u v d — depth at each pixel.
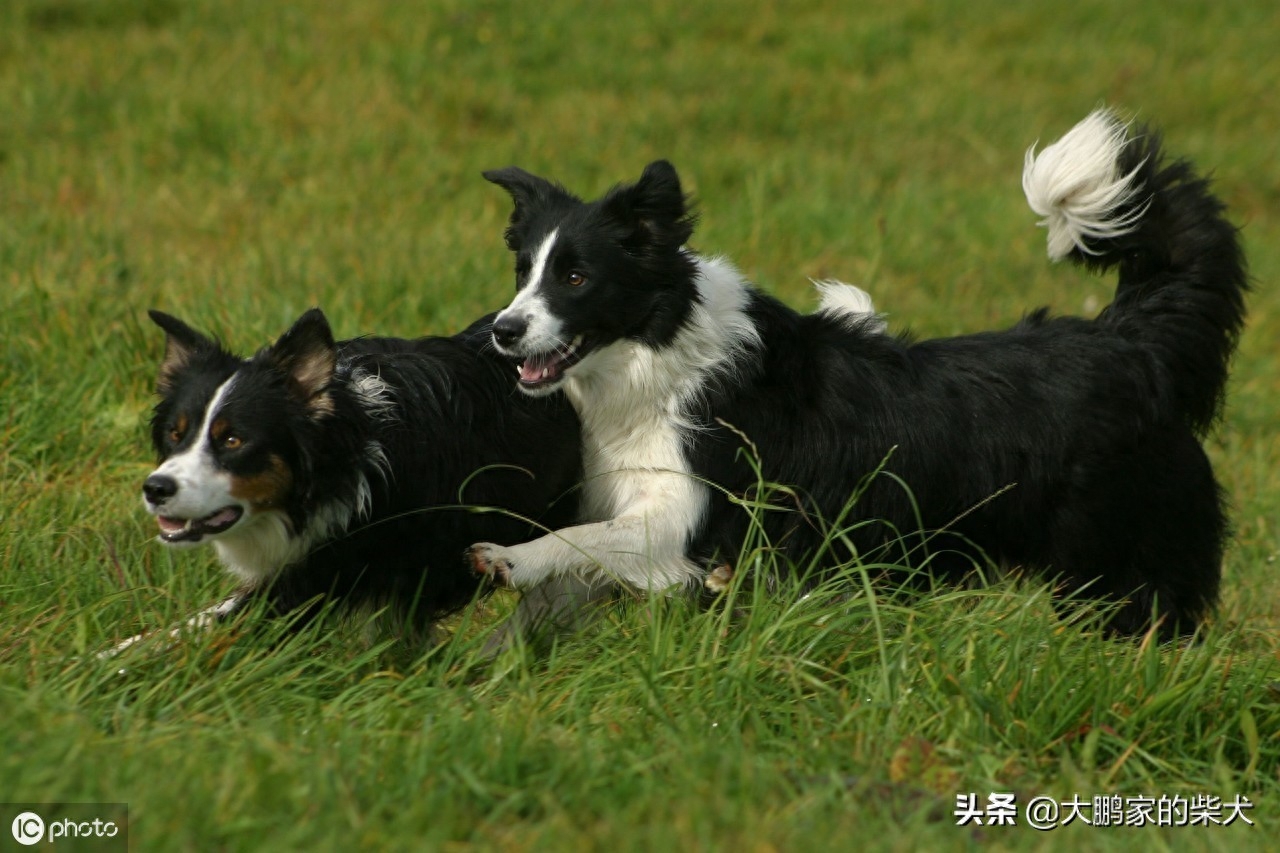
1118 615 7.39
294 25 19.25
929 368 7.30
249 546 6.31
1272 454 11.09
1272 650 7.09
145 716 5.59
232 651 6.09
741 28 21.64
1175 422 7.43
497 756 5.15
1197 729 5.96
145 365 9.53
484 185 15.20
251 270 11.60
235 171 14.57
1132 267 7.58
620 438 7.06
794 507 7.04
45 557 7.03
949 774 5.46
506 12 20.69
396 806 4.85
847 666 6.18
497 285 11.55
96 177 14.34
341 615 6.52
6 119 15.65
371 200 14.33
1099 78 20.38
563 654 6.45
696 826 4.71
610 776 5.15
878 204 15.62
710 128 17.89
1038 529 7.25
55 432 8.67
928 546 7.21
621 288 6.82
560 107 17.77
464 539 6.59
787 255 13.72
